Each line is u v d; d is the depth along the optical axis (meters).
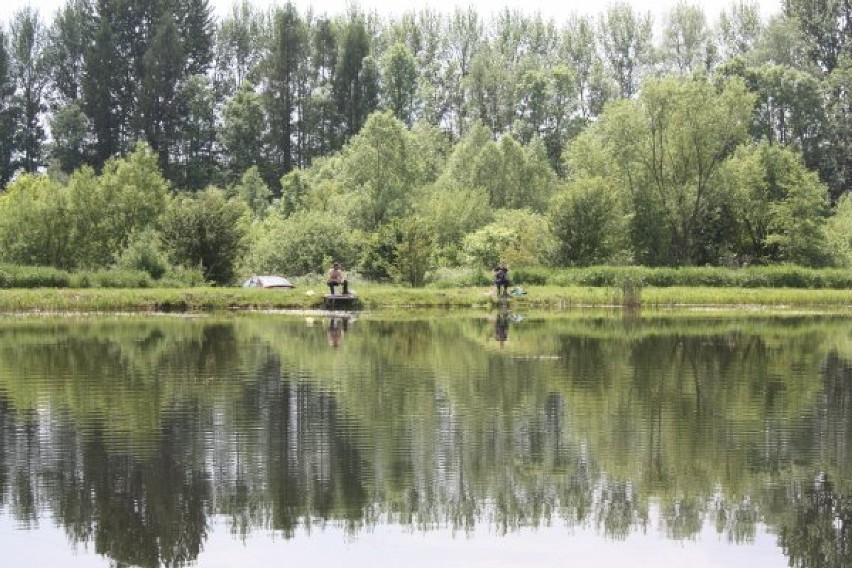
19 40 144.75
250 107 143.88
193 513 17.45
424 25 163.38
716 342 42.06
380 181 98.94
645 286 75.00
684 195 90.94
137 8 144.50
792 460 20.88
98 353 37.03
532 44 160.75
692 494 18.62
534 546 16.03
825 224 93.00
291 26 145.50
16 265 68.88
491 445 22.03
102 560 15.38
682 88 90.50
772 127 123.81
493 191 105.50
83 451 21.23
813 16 133.25
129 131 142.25
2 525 16.83
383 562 15.33
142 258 69.88
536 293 66.31
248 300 61.94
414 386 29.47
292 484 19.09
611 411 25.78
